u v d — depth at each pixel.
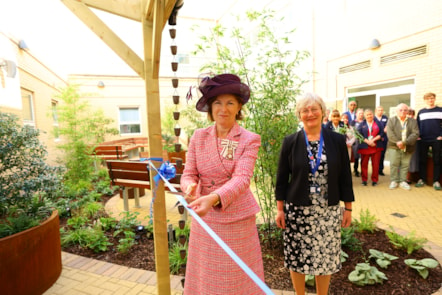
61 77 11.70
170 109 11.52
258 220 3.87
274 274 2.74
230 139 1.54
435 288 2.43
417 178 6.42
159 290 2.11
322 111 2.03
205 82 1.48
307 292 2.46
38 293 2.54
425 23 6.66
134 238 3.70
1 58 4.93
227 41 6.16
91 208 4.68
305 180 2.00
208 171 1.55
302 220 2.05
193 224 1.67
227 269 1.49
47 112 8.57
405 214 4.44
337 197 1.98
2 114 3.19
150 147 2.05
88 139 8.24
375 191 5.89
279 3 10.67
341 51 8.77
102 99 13.97
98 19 1.95
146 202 5.62
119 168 4.68
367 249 3.12
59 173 3.88
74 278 2.82
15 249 2.38
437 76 6.53
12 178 3.13
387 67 7.58
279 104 3.14
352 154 7.38
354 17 8.29
